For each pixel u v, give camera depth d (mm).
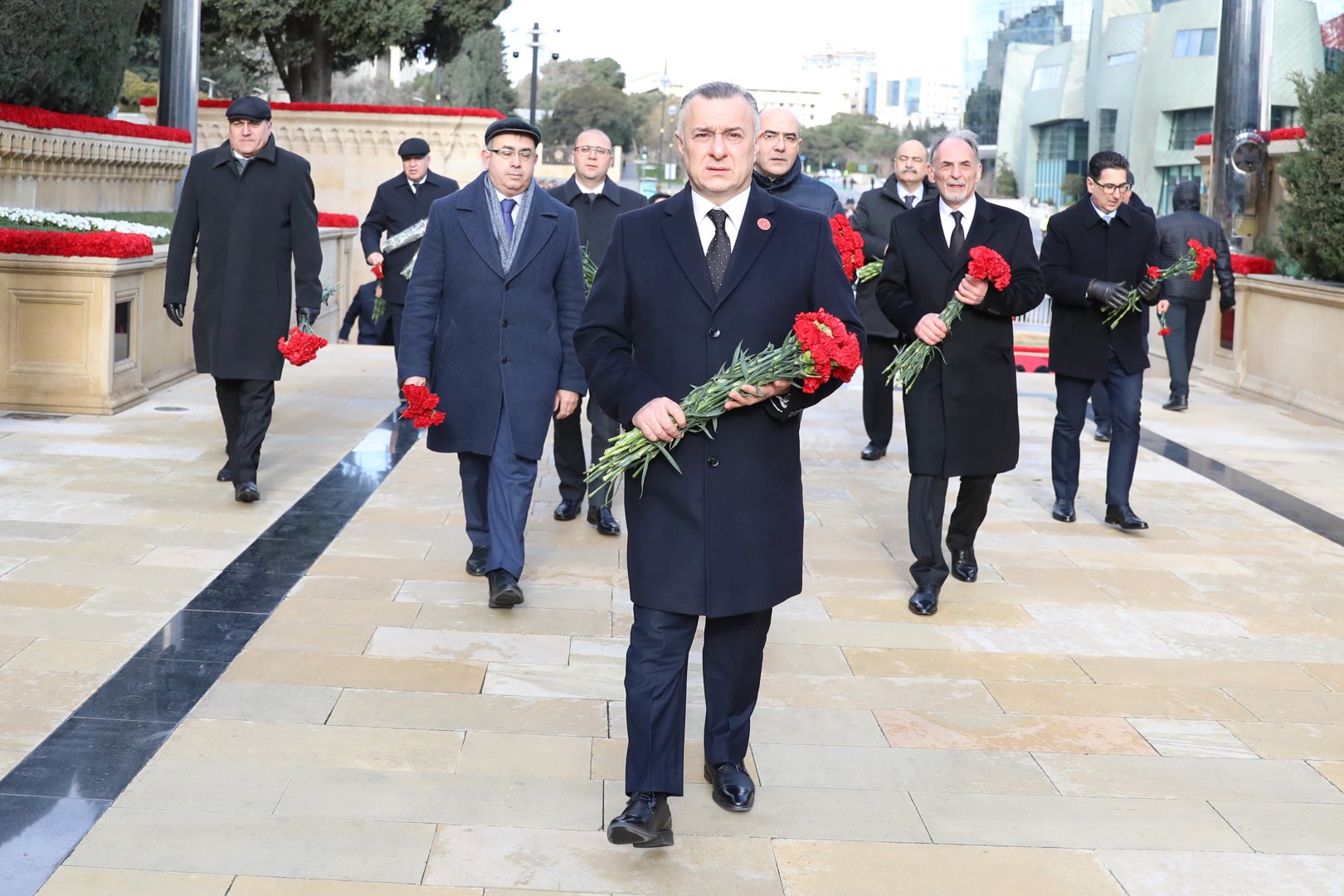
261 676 4473
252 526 6465
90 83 14203
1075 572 6266
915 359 5160
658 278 3408
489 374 5301
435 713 4219
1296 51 71188
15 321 9016
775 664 4848
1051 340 7086
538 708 4309
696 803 3668
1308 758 4145
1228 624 5531
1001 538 6879
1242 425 10531
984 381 5363
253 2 24219
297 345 5816
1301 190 11203
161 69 16891
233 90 48062
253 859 3238
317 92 26578
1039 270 5336
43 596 5215
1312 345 11102
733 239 3420
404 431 9156
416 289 5379
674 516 3375
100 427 8656
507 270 5332
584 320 3488
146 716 4090
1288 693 4734
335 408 9953
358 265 24562
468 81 62812
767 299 3395
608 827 3359
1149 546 6797
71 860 3191
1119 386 6949
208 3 24750
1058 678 4809
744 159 3361
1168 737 4285
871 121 162250
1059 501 7309
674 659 3420
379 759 3857
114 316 9211
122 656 4602
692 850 3395
